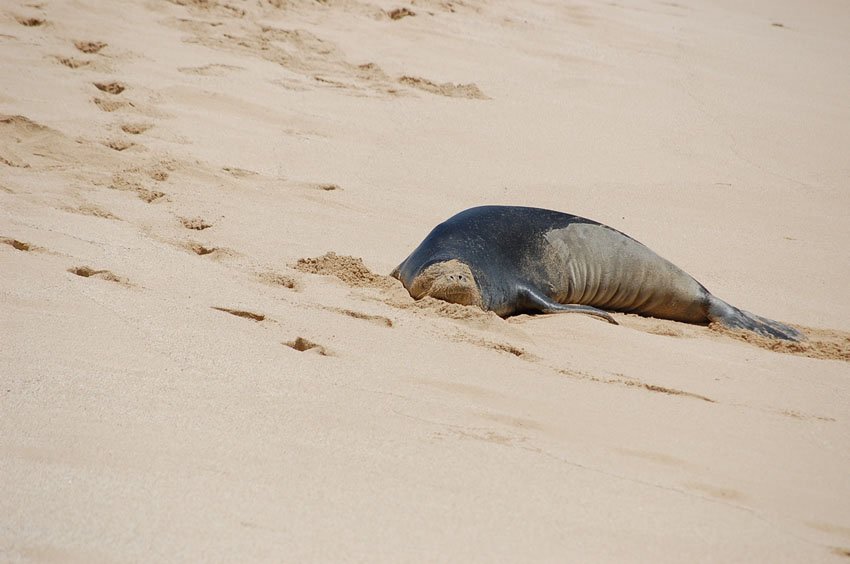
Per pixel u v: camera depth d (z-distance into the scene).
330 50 53.03
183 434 14.66
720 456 16.89
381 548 11.95
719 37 70.56
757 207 41.16
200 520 12.12
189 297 21.98
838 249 37.31
